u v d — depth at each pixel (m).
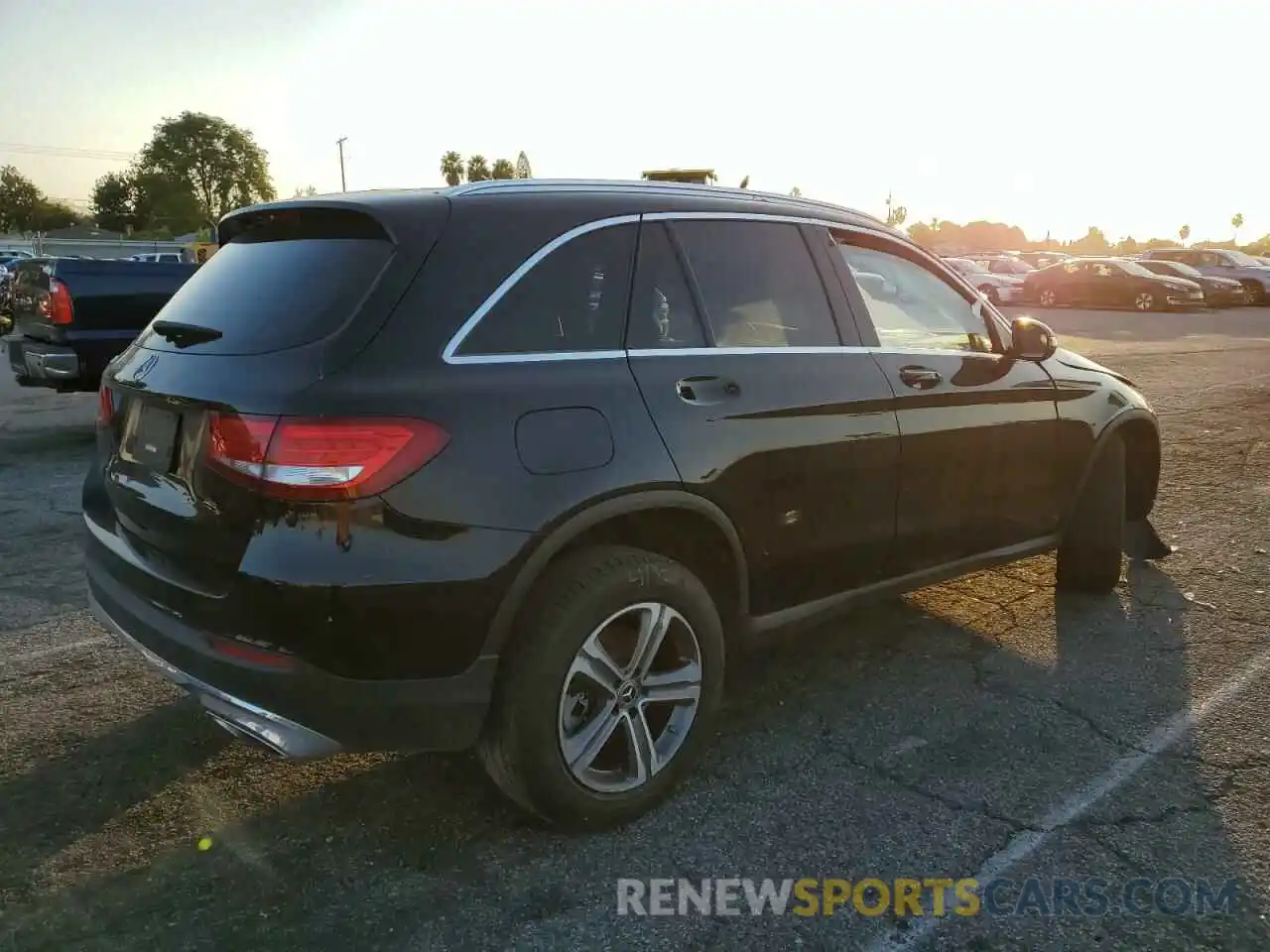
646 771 2.90
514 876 2.68
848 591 3.51
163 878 2.66
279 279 2.78
